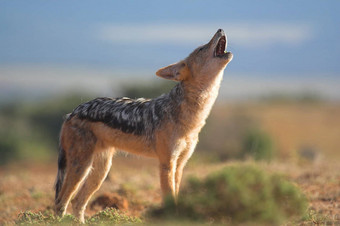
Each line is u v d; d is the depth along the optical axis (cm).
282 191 1408
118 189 2570
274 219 1385
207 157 4106
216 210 1399
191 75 1969
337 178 2605
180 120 1931
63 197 2077
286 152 6138
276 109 15862
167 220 1429
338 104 18038
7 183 3158
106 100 2134
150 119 2002
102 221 1789
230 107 15175
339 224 1767
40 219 1878
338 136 10919
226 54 1945
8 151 7262
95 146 2103
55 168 5953
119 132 2062
